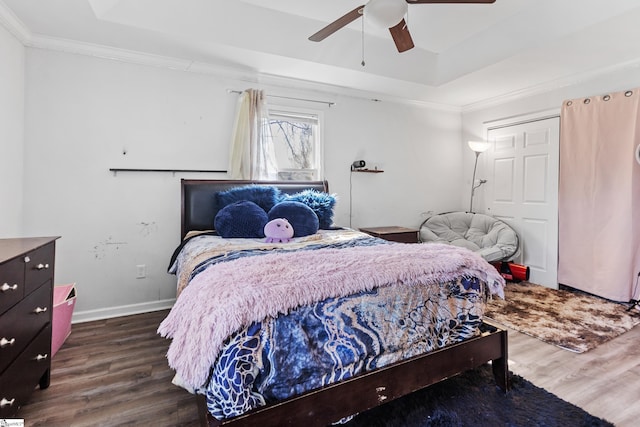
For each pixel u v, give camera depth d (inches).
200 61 116.0
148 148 113.8
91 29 93.4
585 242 129.6
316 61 116.9
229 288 46.1
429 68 140.8
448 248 71.9
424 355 56.4
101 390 67.6
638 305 113.7
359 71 126.6
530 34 105.2
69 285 95.3
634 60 114.1
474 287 64.6
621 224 118.2
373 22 70.3
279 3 102.5
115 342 90.2
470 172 182.2
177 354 43.8
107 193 108.9
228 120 126.7
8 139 89.6
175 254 101.8
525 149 152.6
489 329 68.1
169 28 94.7
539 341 89.7
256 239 97.3
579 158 130.6
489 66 121.1
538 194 147.4
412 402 63.4
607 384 69.6
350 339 50.2
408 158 171.0
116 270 111.3
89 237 107.3
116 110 108.8
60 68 101.4
